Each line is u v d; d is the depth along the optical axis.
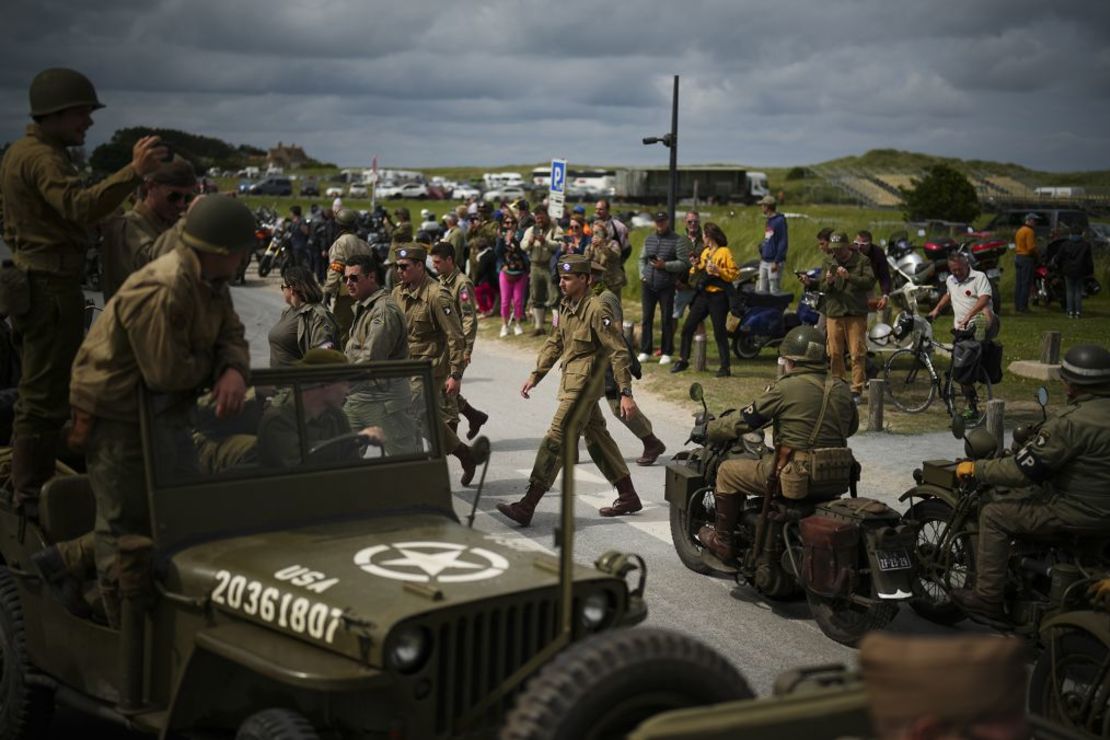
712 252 16.31
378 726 3.83
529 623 3.92
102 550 4.46
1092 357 6.09
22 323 5.05
